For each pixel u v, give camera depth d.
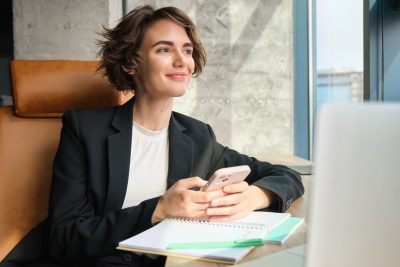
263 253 0.74
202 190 0.92
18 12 2.80
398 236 0.41
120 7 2.83
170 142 1.31
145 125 1.32
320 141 0.42
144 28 1.29
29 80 1.47
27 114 1.47
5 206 1.34
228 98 2.92
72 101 1.49
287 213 0.99
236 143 2.94
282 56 2.95
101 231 0.95
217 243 0.76
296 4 2.91
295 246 0.78
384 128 0.40
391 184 0.41
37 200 1.39
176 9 1.31
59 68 1.50
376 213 0.41
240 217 0.95
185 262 0.70
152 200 0.96
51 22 2.81
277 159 2.33
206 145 1.36
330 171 0.42
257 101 2.94
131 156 1.29
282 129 2.98
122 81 1.40
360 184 0.42
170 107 1.33
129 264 0.99
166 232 0.84
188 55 1.32
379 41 1.85
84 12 2.81
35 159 1.43
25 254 1.15
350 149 0.41
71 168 1.20
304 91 2.93
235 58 2.91
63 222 1.06
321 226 0.43
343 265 0.43
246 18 2.90
